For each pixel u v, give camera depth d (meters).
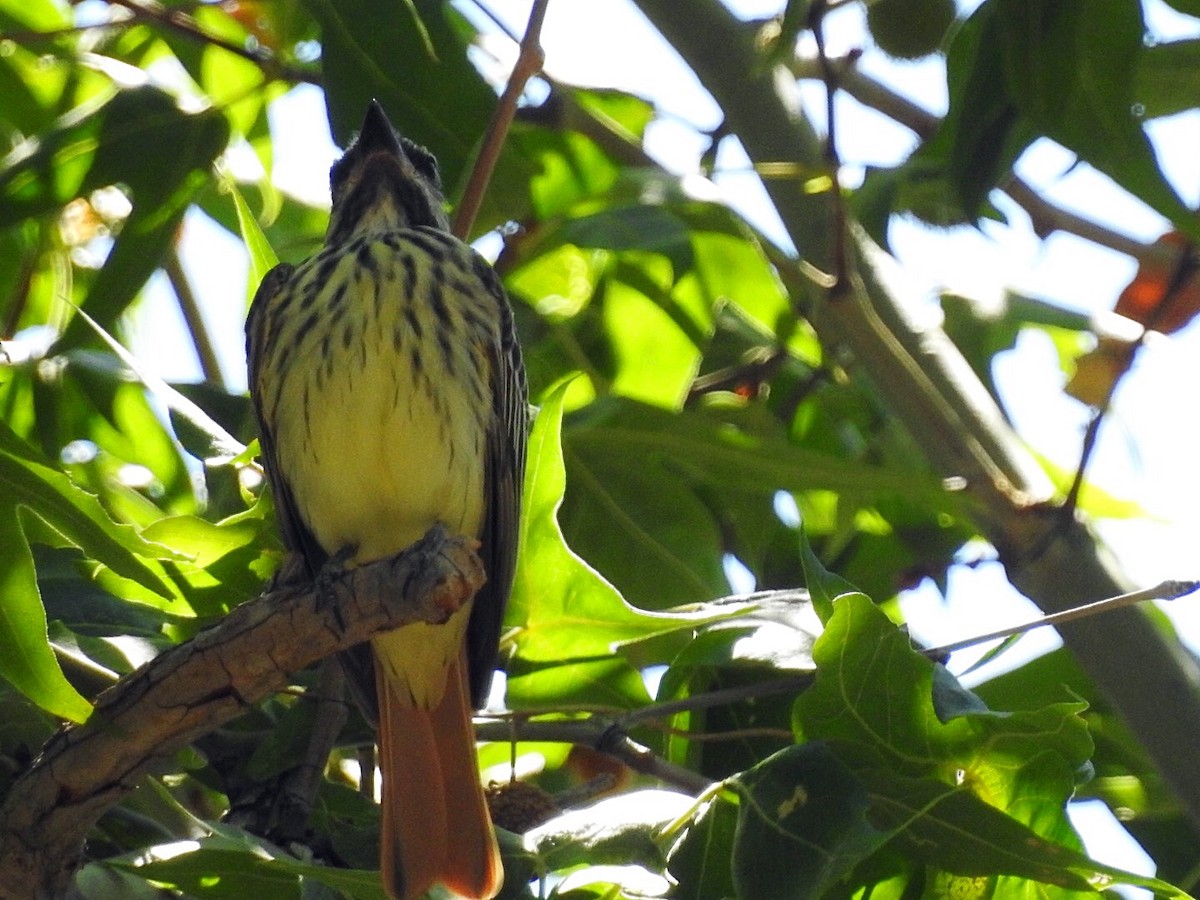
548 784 10.32
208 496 9.43
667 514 10.16
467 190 8.54
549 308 11.76
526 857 7.29
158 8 10.40
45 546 8.95
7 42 11.04
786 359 12.07
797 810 7.05
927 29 10.02
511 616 8.90
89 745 6.57
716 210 10.09
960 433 9.46
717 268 11.12
